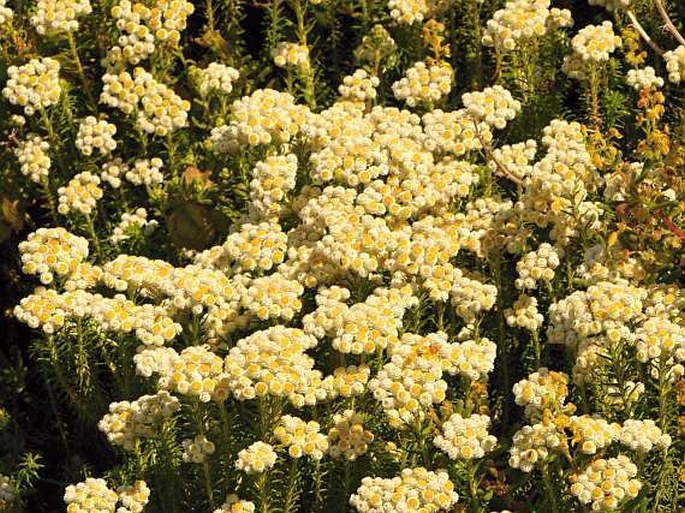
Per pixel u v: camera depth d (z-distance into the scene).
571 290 1.15
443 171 1.18
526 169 1.19
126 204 1.27
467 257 1.20
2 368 1.28
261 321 1.14
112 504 1.08
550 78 1.29
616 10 1.27
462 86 1.34
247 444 1.10
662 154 1.12
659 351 1.05
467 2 1.31
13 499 1.18
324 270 1.14
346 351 1.07
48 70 1.24
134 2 1.28
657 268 1.10
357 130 1.20
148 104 1.23
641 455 1.04
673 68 1.20
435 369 1.06
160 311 1.12
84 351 1.15
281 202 1.19
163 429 1.10
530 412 1.06
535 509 1.07
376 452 1.09
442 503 1.03
